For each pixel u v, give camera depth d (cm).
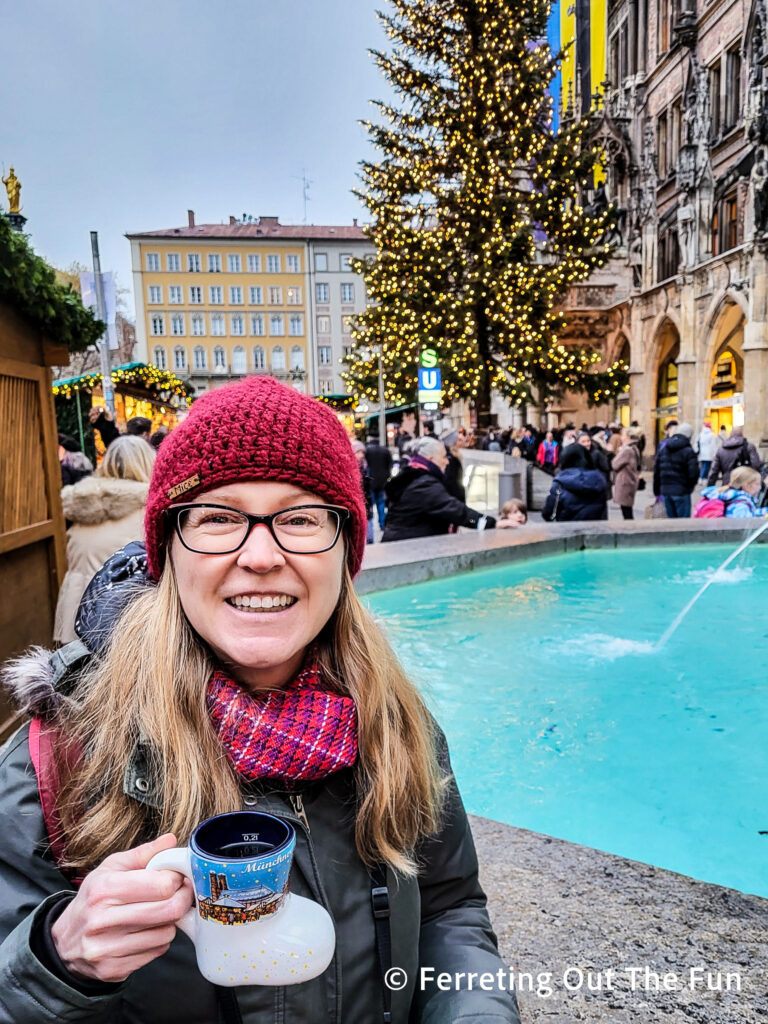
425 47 1988
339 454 95
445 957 98
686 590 571
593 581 595
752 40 1791
